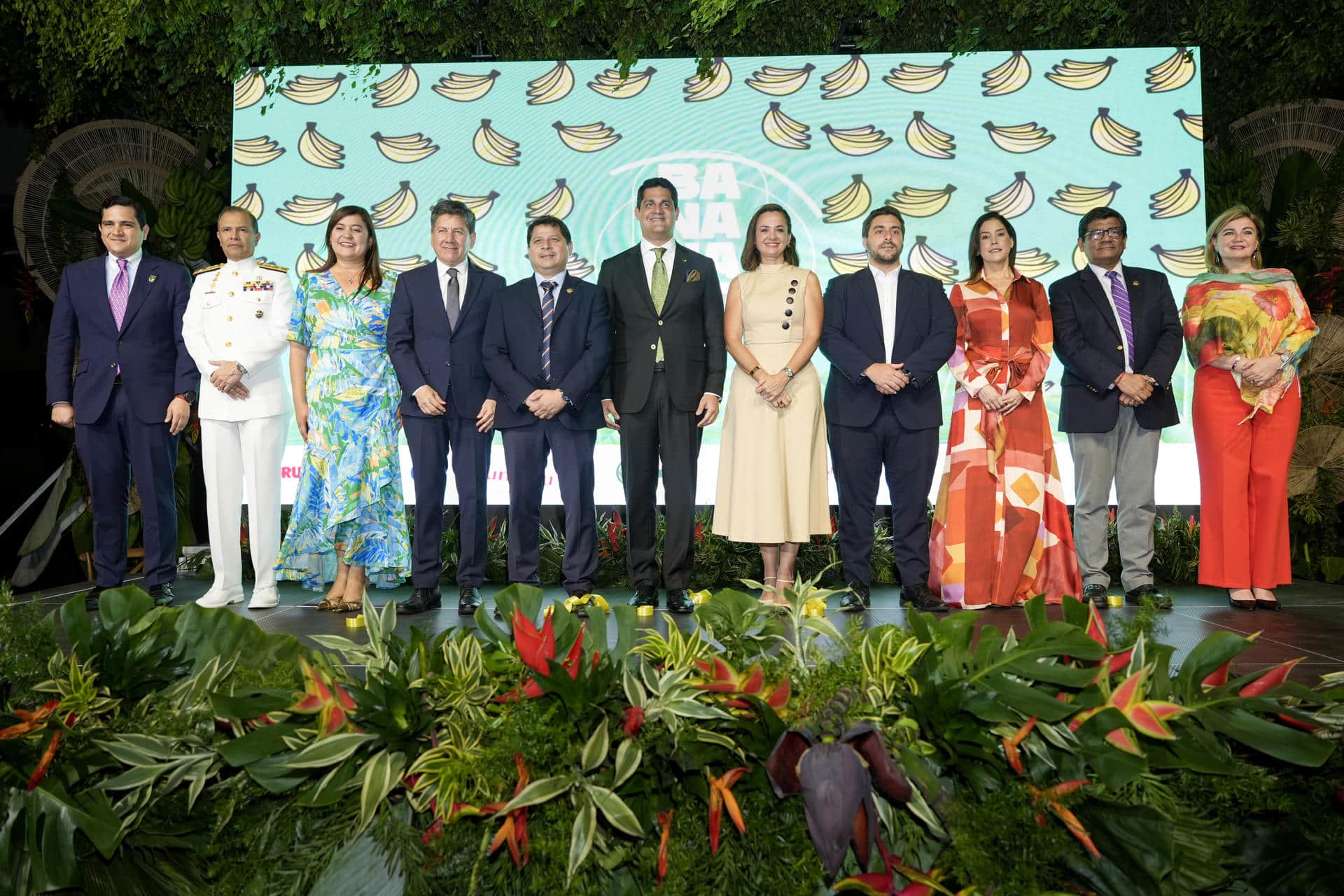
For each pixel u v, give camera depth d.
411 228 5.52
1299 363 5.49
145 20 5.36
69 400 4.30
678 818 0.97
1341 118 6.02
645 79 5.54
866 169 5.51
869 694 0.96
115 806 1.01
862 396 4.06
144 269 4.25
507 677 1.05
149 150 6.05
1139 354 4.22
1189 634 3.38
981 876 0.88
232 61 5.54
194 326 4.23
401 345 4.09
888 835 0.97
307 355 4.32
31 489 6.27
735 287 4.12
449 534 5.36
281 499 5.35
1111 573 5.17
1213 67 6.21
